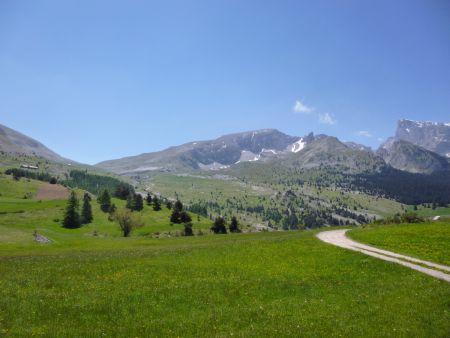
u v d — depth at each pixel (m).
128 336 23.25
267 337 22.64
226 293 32.66
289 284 35.66
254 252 53.44
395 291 32.31
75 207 196.25
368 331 23.34
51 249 77.56
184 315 27.25
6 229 145.12
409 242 57.69
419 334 22.77
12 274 38.81
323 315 26.67
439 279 35.75
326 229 104.94
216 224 193.38
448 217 117.25
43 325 24.69
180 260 47.84
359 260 44.88
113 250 70.25
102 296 31.06
